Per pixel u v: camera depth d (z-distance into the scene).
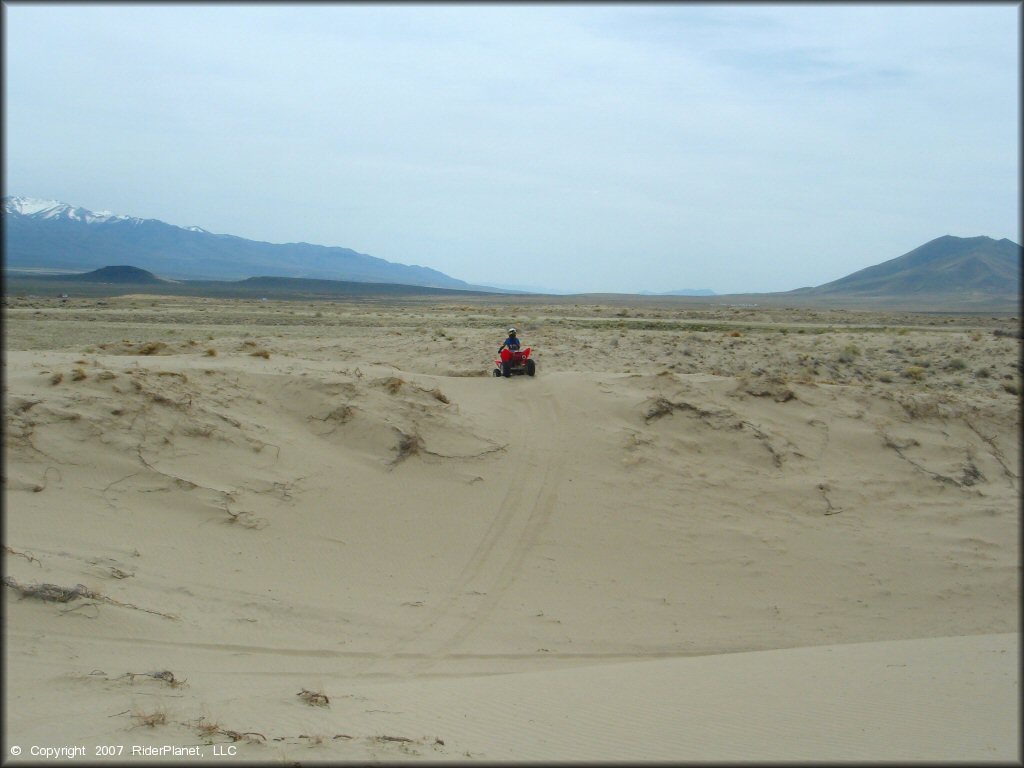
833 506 17.77
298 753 6.98
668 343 35.91
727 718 8.36
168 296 107.88
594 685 9.82
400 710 8.64
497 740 7.62
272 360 22.08
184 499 14.33
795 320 70.50
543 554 15.15
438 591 13.66
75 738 7.06
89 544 12.50
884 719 8.35
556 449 18.69
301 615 12.16
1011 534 17.19
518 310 80.00
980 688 9.54
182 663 9.99
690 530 16.33
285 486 15.52
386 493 16.31
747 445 19.41
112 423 15.16
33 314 51.72
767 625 13.71
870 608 14.48
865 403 21.77
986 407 22.16
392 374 21.55
